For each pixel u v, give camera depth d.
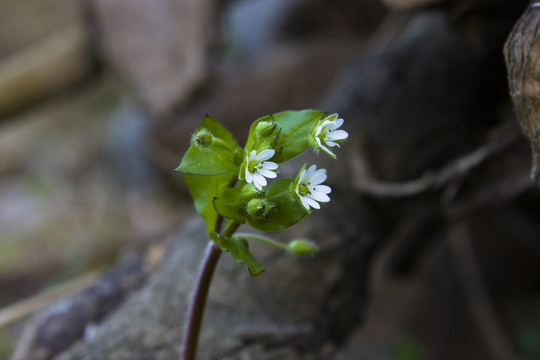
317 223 0.34
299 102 0.64
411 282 0.71
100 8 0.64
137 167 0.94
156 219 0.86
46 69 0.67
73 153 1.02
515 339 0.62
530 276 0.66
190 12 0.62
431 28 0.42
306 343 0.30
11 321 0.36
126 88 0.81
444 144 0.38
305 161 0.37
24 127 1.08
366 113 0.39
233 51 0.80
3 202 0.98
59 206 0.92
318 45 0.69
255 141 0.23
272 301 0.31
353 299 0.33
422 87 0.39
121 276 0.35
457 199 0.38
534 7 0.24
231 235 0.24
